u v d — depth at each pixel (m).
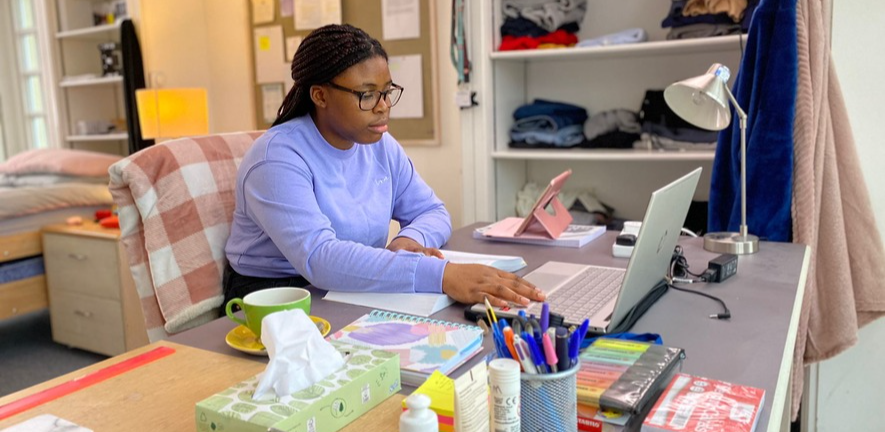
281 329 0.71
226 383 0.81
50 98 4.19
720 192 1.85
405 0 3.24
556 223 1.64
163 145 1.54
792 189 1.65
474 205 2.83
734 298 1.12
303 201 1.29
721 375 0.80
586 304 1.05
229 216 1.58
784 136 1.62
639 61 2.86
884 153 1.98
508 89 2.93
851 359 2.09
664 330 0.96
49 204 3.13
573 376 0.63
